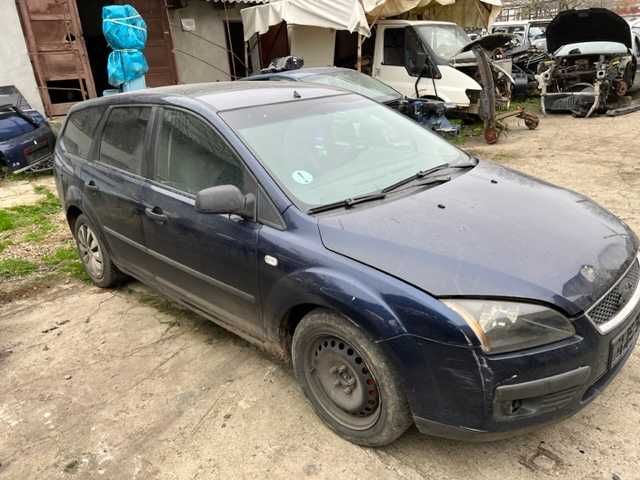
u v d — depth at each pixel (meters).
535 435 2.63
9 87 10.12
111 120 4.13
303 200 2.81
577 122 11.21
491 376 2.13
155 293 4.55
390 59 11.04
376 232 2.52
